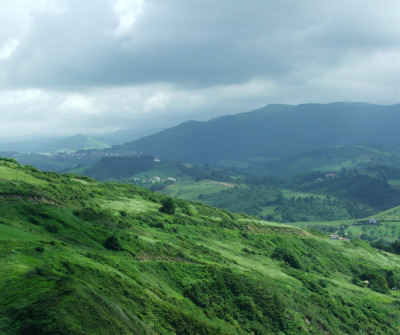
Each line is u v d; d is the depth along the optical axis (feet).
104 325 123.34
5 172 311.06
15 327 110.11
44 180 343.67
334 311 291.17
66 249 179.11
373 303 346.33
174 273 226.99
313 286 327.06
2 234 175.11
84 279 153.17
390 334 298.56
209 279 235.61
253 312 228.63
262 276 299.17
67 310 117.29
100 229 242.37
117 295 157.17
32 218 215.72
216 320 201.87
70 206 279.69
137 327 141.59
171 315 169.58
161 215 380.17
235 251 360.89
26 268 142.51
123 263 202.80
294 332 230.27
